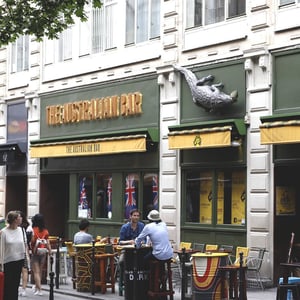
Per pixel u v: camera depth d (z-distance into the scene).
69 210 25.55
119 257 17.17
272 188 17.80
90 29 24.64
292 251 18.03
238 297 14.37
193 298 14.59
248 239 18.28
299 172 18.38
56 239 20.67
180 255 16.36
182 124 20.38
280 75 17.75
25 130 28.05
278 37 17.88
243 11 19.03
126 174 22.80
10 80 29.12
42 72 27.11
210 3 19.97
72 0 16.48
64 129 25.69
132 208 22.45
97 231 23.80
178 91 20.81
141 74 22.22
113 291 17.27
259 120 18.12
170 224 20.81
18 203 29.69
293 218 18.22
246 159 18.53
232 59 19.06
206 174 19.94
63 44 26.00
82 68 24.88
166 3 21.34
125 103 22.77
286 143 16.81
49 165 26.61
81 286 17.38
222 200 19.41
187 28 20.67
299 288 11.99
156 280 15.05
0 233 14.23
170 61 21.08
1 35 16.83
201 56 20.09
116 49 23.39
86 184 24.75
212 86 19.23
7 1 16.88
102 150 22.70
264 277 17.70
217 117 19.38
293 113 16.94
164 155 21.14
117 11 23.53
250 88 18.41
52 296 14.02
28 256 17.33
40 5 16.67
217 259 14.38
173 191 20.80
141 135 21.19
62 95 25.91
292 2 17.61
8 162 28.00
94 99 24.19
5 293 14.37
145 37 22.28
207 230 19.61
